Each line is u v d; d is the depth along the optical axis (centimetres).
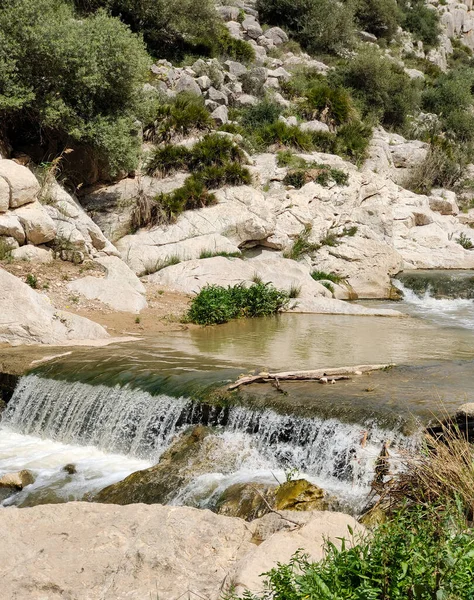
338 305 1619
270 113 2561
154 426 913
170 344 1215
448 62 4675
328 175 2188
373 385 917
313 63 3419
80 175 1894
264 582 453
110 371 1017
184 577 495
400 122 3297
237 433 857
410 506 588
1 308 1205
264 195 2055
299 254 1933
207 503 730
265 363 1063
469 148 3206
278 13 3778
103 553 517
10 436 1005
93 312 1385
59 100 1736
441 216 2514
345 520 556
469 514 544
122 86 1844
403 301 1888
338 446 782
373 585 416
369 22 4322
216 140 2062
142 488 775
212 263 1678
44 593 475
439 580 401
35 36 1697
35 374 1052
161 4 2864
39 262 1511
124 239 1783
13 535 540
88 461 904
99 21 1830
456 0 5178
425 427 750
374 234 2088
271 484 736
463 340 1290
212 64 2784
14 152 1789
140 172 1998
